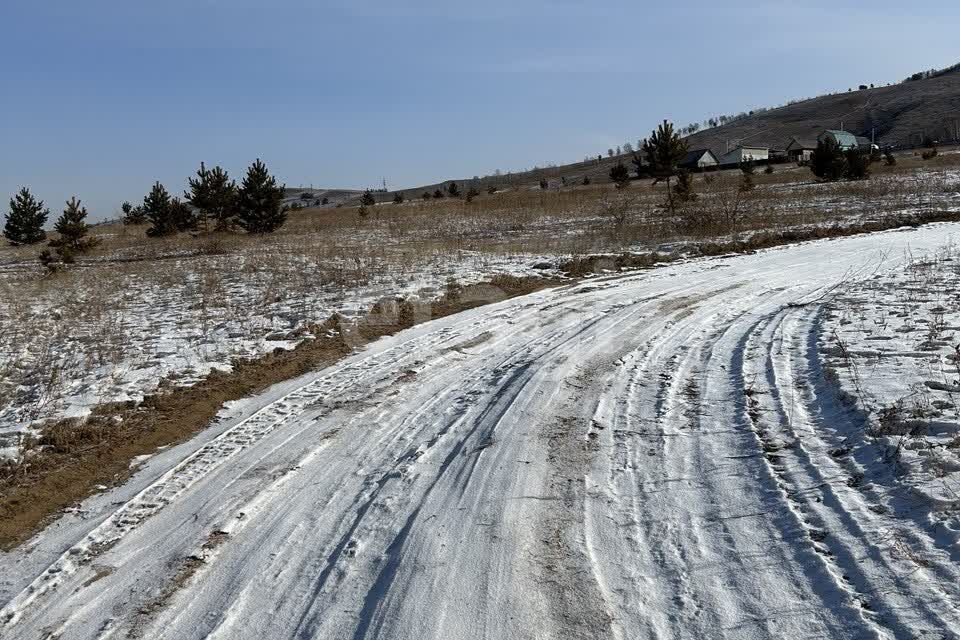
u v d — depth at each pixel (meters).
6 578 4.85
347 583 4.34
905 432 5.34
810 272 14.98
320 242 26.67
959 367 6.54
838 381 6.66
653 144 35.41
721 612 3.74
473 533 4.74
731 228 23.36
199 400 8.37
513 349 9.77
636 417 6.68
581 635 3.65
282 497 5.68
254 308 13.63
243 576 4.55
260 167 31.02
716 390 7.24
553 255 19.77
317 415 7.62
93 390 8.68
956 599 3.48
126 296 16.22
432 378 8.68
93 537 5.29
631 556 4.37
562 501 5.13
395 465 6.11
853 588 3.75
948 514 4.19
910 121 134.25
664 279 15.12
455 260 19.20
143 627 4.11
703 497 5.01
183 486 6.05
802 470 5.17
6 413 8.13
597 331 10.35
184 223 36.06
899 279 12.15
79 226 28.36
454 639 3.66
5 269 26.80
